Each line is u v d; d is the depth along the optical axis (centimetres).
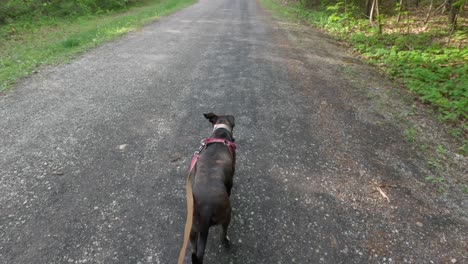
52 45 948
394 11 1575
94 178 367
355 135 468
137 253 275
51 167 383
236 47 966
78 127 474
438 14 1416
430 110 548
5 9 1255
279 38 1110
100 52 877
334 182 368
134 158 406
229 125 342
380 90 636
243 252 279
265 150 428
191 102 570
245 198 341
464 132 479
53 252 273
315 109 551
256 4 2423
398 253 278
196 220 243
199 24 1380
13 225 299
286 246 285
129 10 1814
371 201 340
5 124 479
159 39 1055
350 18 1388
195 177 263
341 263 269
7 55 862
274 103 572
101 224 304
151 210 323
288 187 359
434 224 310
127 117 509
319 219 315
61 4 1495
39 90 608
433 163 402
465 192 354
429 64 747
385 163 404
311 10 1850
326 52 938
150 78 684
